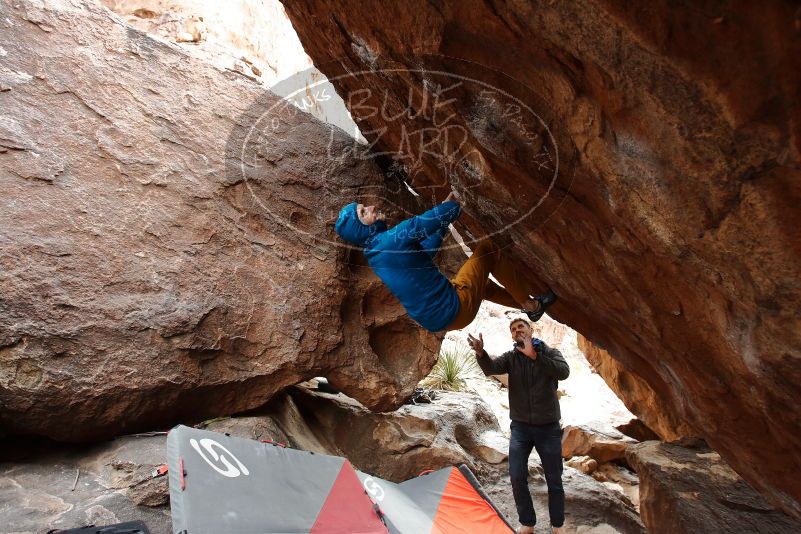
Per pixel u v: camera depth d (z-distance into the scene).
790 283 1.89
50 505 3.60
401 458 5.92
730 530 4.35
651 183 2.04
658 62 1.63
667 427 6.85
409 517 4.18
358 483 3.86
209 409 4.66
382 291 5.48
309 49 3.71
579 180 2.49
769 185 1.71
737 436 3.31
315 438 5.75
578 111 2.10
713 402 3.24
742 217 1.85
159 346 4.29
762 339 2.16
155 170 4.64
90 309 4.09
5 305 3.82
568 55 1.91
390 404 5.32
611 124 2.02
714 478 4.95
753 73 1.50
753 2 1.37
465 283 3.67
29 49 4.47
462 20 2.12
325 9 2.93
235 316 4.66
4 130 4.16
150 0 9.26
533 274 4.04
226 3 10.05
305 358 4.90
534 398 4.84
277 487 3.48
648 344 3.49
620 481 7.42
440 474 4.82
